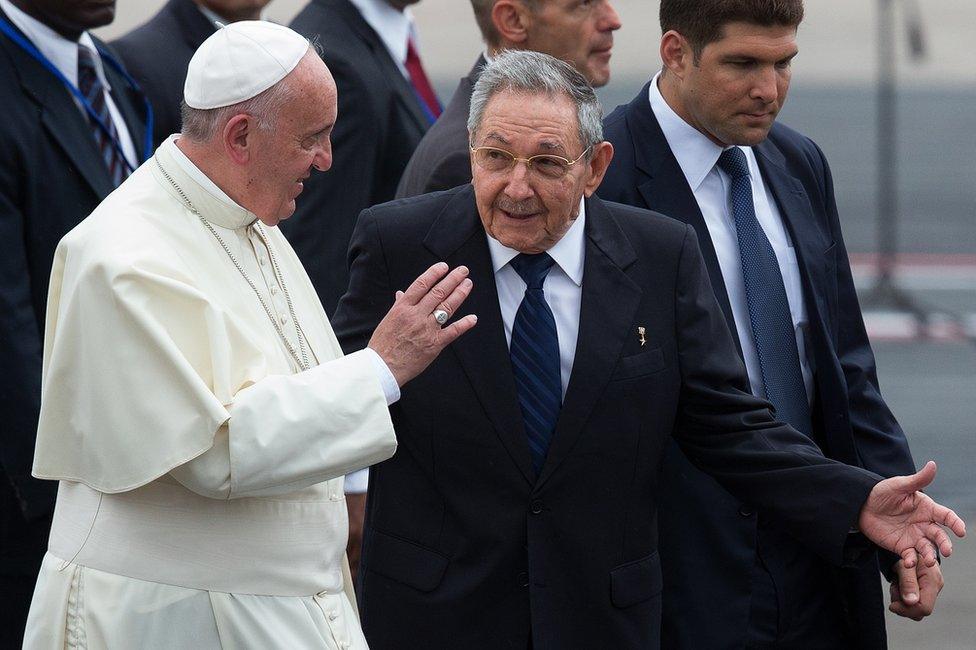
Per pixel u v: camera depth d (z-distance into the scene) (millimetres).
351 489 18797
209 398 10781
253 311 11719
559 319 12688
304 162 11578
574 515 12492
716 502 13961
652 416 12648
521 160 11969
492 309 12633
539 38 16891
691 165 14305
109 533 11320
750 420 13008
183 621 11242
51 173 16922
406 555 12695
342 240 18953
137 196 11578
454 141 15617
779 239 14641
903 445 14891
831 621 14773
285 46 11461
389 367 11336
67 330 11148
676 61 14102
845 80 106312
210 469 10883
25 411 16156
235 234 11859
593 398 12406
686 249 12953
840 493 12781
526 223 12188
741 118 13773
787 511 12914
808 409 14406
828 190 15336
